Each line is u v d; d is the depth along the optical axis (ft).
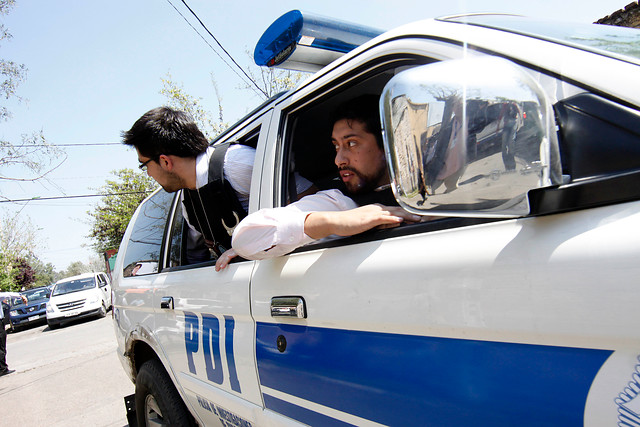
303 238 4.37
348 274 3.96
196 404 7.12
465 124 2.55
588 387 2.41
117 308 10.44
